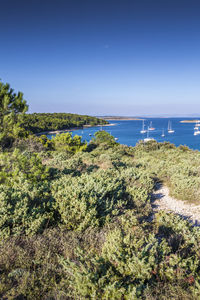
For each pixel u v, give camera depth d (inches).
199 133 5000.0
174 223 180.4
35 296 94.3
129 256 110.1
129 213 194.2
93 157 660.7
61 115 7342.5
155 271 106.5
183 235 149.5
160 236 167.8
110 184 259.8
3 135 281.4
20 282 100.2
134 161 616.1
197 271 111.8
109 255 112.9
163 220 190.1
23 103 293.6
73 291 93.4
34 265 115.5
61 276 107.8
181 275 104.9
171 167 440.8
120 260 110.0
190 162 526.9
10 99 283.1
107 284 96.7
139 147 1033.5
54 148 1014.4
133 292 85.9
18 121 296.8
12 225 157.9
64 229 158.2
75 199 187.2
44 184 254.8
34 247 129.4
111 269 106.0
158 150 938.1
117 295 88.9
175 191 306.8
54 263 118.5
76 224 164.9
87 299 90.1
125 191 273.7
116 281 90.6
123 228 159.5
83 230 158.1
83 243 138.9
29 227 153.6
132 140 3846.0
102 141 1368.1
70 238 141.1
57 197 198.8
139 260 103.1
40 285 101.3
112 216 188.4
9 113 287.3
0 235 137.4
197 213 245.1
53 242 133.7
